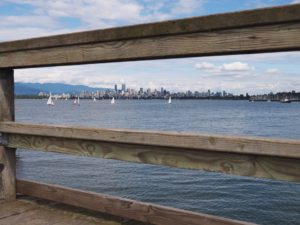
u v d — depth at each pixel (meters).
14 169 3.71
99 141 2.95
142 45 2.62
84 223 2.98
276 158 2.16
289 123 62.25
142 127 54.25
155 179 19.27
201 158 2.44
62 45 3.06
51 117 82.00
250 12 2.12
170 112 117.44
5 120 3.61
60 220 3.06
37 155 28.31
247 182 18.28
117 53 2.75
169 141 2.51
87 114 98.25
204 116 89.25
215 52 2.29
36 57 3.28
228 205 14.66
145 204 2.80
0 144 3.65
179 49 2.44
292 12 1.98
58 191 3.35
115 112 114.31
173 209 2.67
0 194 3.66
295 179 2.11
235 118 79.62
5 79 3.60
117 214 2.96
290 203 14.78
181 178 19.41
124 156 2.82
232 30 2.22
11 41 3.40
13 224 2.99
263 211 13.88
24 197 3.75
